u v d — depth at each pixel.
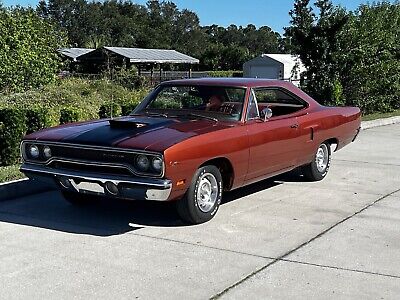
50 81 21.25
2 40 19.47
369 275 5.00
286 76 49.44
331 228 6.39
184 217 6.37
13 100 16.05
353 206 7.39
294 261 5.33
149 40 103.81
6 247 5.68
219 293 4.58
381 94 21.08
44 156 6.45
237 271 5.07
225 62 80.62
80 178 6.12
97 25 104.81
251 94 7.26
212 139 6.34
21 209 7.14
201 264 5.24
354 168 10.11
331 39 19.08
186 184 6.10
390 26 20.97
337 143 9.19
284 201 7.62
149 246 5.73
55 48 23.25
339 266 5.21
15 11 21.09
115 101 17.20
